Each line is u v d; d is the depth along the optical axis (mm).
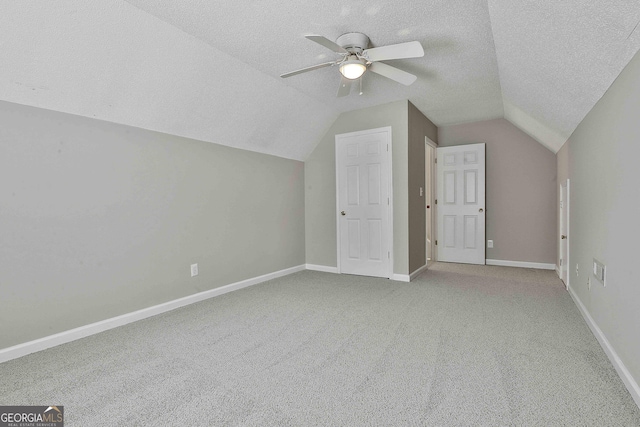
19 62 1857
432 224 5078
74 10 1826
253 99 3215
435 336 2195
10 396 1542
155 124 2721
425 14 2080
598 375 1667
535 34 1743
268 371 1759
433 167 5047
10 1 1647
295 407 1439
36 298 2055
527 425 1298
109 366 1827
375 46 2502
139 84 2396
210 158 3260
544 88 2432
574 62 1785
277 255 4125
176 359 1908
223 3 1958
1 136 1912
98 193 2373
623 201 1628
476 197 4758
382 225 3975
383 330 2314
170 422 1345
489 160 4738
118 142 2498
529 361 1826
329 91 3488
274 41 2438
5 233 1930
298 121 3900
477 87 3361
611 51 1501
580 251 2654
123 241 2527
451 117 4539
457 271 4309
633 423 1301
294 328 2377
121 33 2068
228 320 2561
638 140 1428
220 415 1388
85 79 2143
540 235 4453
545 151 4398
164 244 2830
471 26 2211
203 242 3182
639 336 1426
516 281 3717
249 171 3717
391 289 3432
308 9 2027
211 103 2938
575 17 1388
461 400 1472
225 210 3422
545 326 2342
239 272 3582
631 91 1497
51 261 2123
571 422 1312
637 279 1453
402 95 3619
